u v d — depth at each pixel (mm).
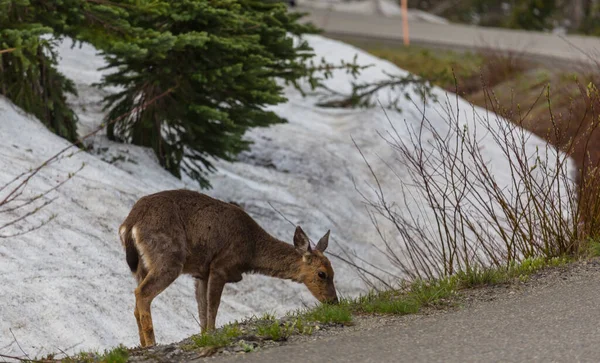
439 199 20344
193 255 10695
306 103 27422
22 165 15281
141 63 18453
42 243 13359
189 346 8711
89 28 16391
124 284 13281
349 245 18922
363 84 29328
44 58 17281
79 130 19375
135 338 12125
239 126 18641
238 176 20750
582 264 11469
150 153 19109
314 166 22047
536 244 12516
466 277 11109
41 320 11602
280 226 18641
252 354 8258
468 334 8586
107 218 14898
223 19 17625
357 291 16875
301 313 10375
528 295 10094
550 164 23844
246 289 15125
